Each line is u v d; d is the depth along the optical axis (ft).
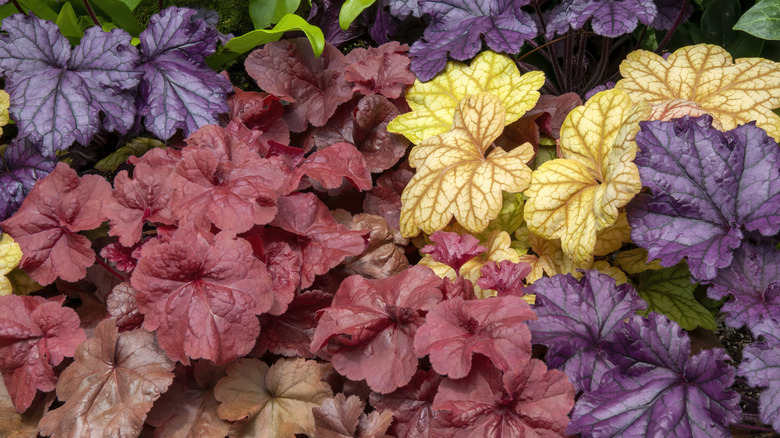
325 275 2.34
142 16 3.02
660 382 1.94
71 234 2.28
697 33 2.82
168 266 2.07
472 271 2.39
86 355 2.10
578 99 2.57
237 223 2.17
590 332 2.06
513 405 1.96
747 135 2.06
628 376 1.97
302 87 2.71
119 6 2.80
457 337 2.00
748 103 2.39
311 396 2.14
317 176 2.35
